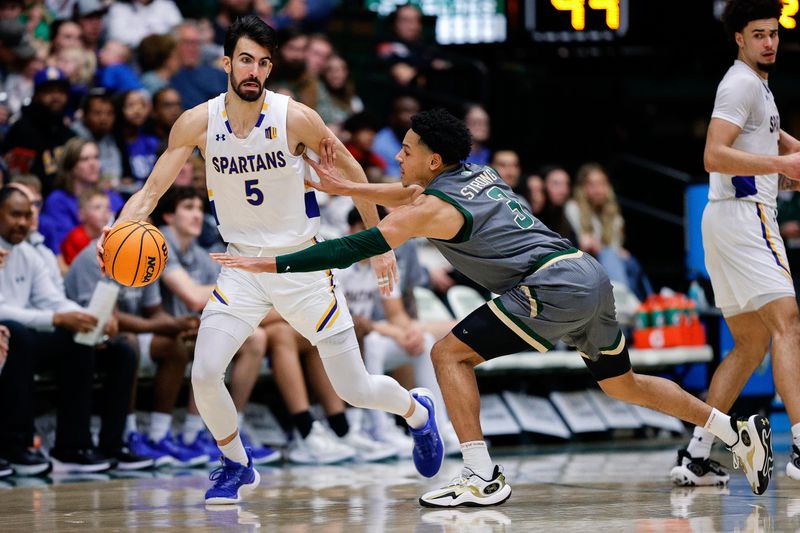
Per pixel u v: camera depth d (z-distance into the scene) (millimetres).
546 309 8039
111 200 14328
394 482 10609
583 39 20797
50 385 12727
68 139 14828
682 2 20656
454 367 8281
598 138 22984
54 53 16875
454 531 6977
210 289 12969
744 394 16766
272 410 14492
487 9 23156
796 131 22484
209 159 8320
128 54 17672
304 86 17391
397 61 21438
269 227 8430
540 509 8094
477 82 22031
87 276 12578
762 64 9609
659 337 16422
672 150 23531
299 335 13234
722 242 9648
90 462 11906
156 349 12586
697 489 9477
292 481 10766
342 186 8297
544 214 17312
